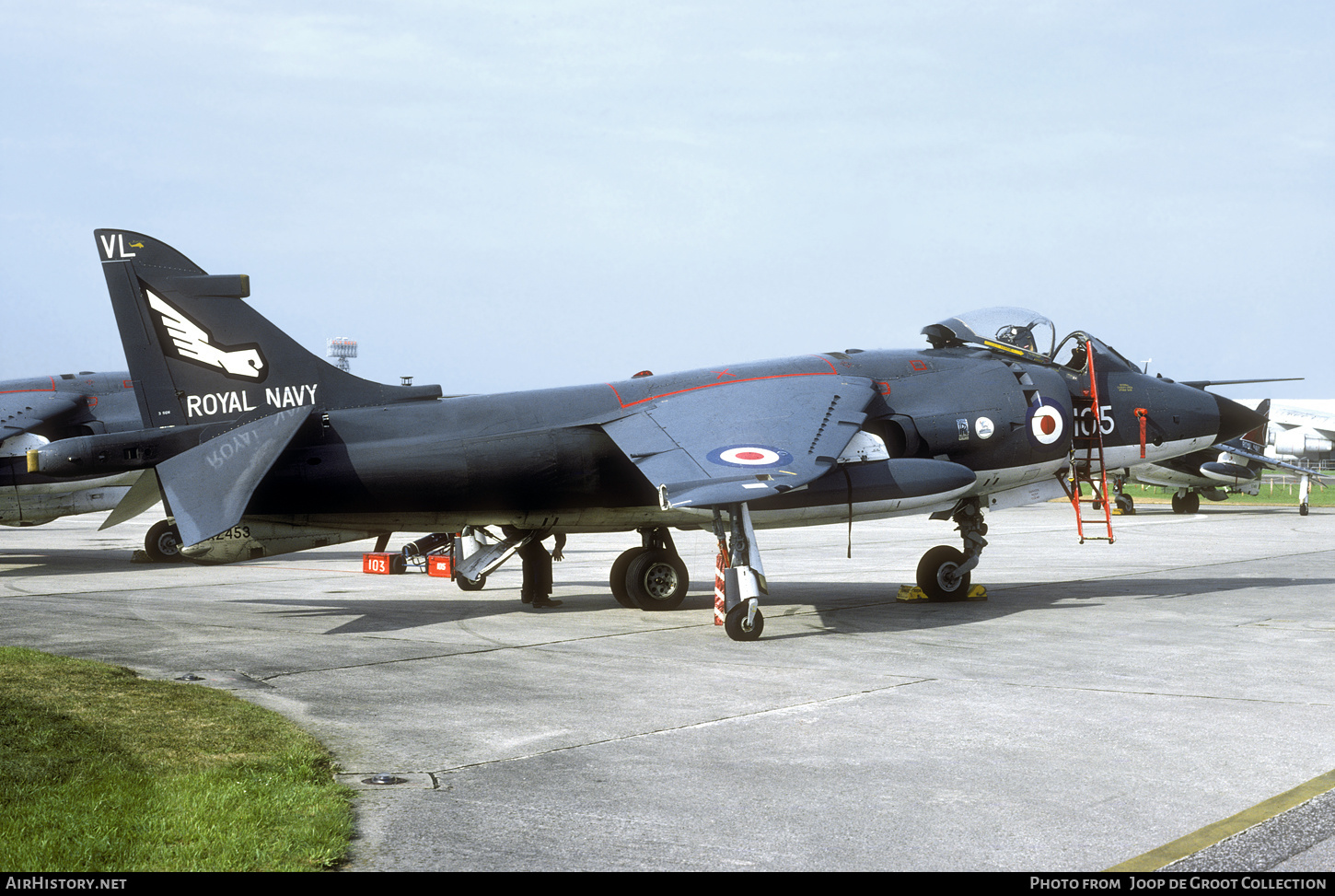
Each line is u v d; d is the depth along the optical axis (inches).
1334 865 192.9
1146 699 330.3
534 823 216.7
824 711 315.6
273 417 469.7
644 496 525.7
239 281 492.1
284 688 348.8
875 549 977.5
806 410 497.7
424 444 492.7
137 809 217.9
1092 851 200.4
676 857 197.9
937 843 205.2
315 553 994.1
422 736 287.3
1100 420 607.5
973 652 414.9
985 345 597.9
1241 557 837.8
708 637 454.3
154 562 866.1
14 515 820.0
